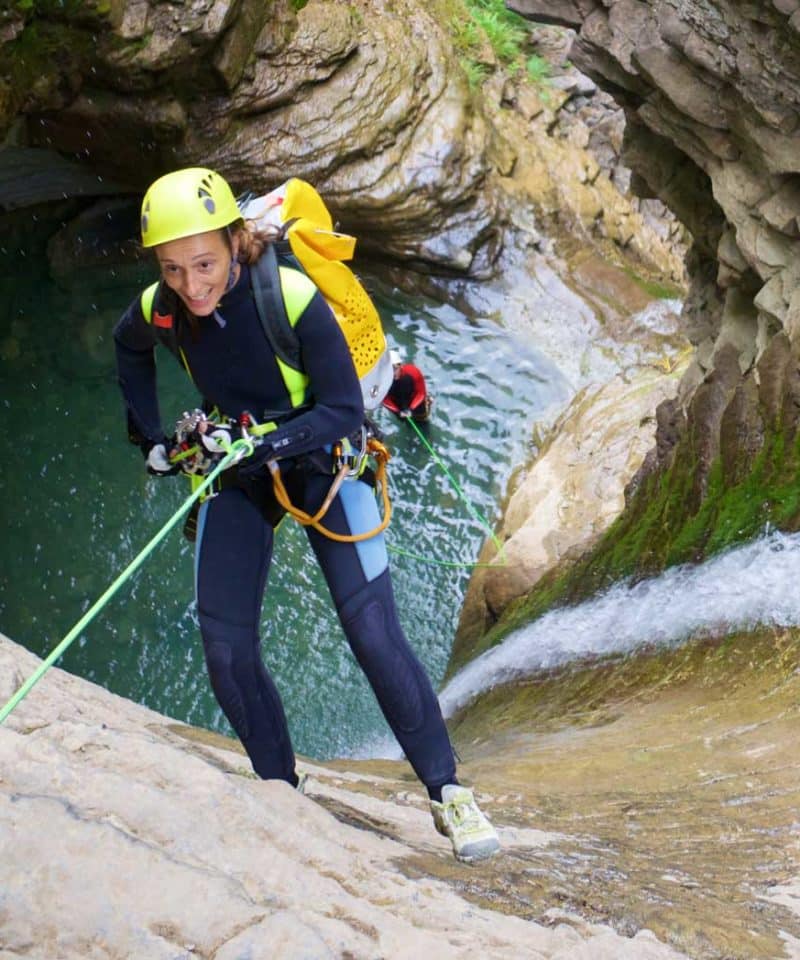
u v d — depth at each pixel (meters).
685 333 11.31
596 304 15.73
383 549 3.07
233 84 14.23
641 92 9.26
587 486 12.68
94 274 16.22
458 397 15.13
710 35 8.11
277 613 12.70
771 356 8.28
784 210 8.52
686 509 8.96
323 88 15.03
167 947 1.82
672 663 7.44
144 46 13.23
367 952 2.04
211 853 2.26
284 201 2.78
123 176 15.30
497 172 16.12
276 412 2.87
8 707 2.02
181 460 2.99
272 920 1.92
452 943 2.26
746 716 6.00
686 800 4.71
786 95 7.89
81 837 2.00
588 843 3.92
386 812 3.88
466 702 9.83
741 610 7.22
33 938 1.79
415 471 14.40
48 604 12.94
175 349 2.86
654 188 10.64
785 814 4.36
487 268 15.87
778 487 7.70
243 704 3.01
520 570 11.68
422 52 15.76
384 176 15.27
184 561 13.45
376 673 3.01
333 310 2.85
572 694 8.09
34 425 14.94
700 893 3.31
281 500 2.91
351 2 15.84
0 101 12.94
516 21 18.02
